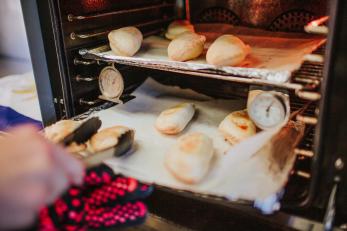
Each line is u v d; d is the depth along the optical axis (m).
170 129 0.57
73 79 0.61
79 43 0.61
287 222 0.43
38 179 0.27
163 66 0.55
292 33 0.69
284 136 0.50
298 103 0.66
